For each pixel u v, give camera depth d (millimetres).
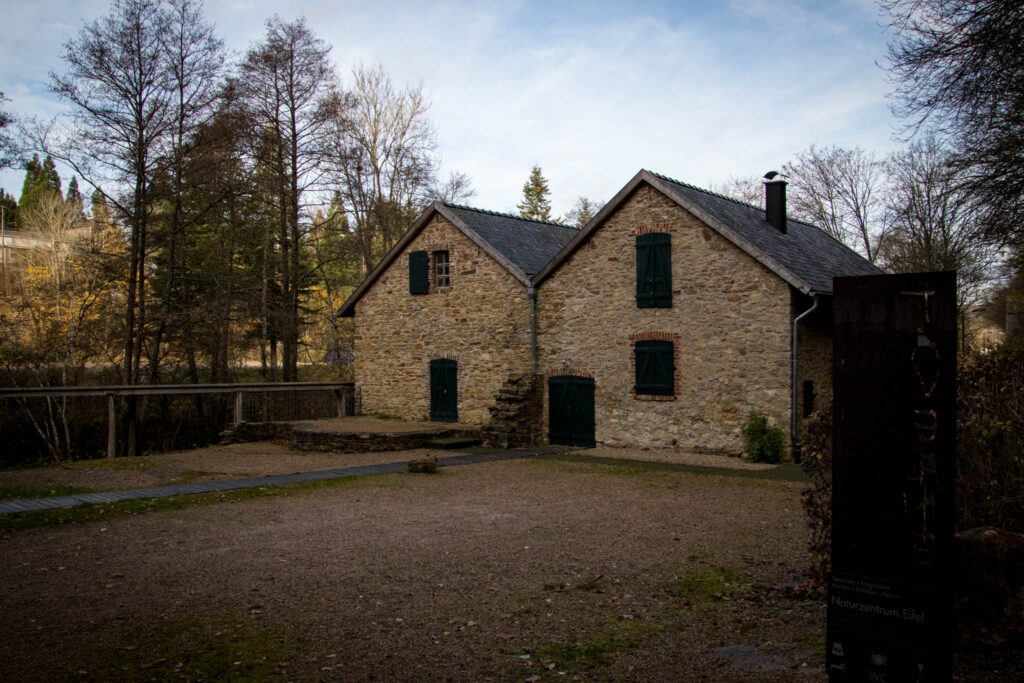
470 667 5125
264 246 27703
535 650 5430
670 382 16438
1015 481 5969
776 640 5508
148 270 24969
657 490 12234
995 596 4957
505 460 15898
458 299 20438
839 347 3869
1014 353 8102
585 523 9750
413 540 8844
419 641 5621
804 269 15758
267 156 25594
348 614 6234
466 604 6488
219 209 25031
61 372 24328
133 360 24453
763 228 17562
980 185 14336
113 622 6051
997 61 12070
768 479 13195
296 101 26531
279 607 6422
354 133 28766
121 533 9289
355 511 10633
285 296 28281
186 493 11867
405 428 19078
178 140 21812
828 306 15859
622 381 17266
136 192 21578
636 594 6750
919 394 3631
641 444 16938
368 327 22766
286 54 26031
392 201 31438
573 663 5176
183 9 21078
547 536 9016
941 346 3568
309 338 38062
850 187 35375
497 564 7766
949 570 3578
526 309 18984
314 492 12203
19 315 23812
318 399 22672
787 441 14789
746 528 9391
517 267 19078
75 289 23797
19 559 8055
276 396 21641
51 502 11023
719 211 16812
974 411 6320
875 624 3766
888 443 3721
